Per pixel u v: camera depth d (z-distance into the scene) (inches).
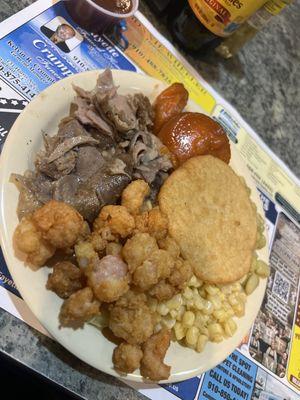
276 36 16.8
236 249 10.1
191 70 13.3
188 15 12.3
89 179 9.0
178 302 8.9
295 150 15.4
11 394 9.4
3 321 7.9
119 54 11.9
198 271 9.4
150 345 8.2
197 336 9.1
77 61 11.0
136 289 8.2
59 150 8.8
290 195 14.6
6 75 9.8
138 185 9.0
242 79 14.8
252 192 11.9
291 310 13.0
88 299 7.6
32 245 7.6
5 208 7.9
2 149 8.5
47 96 9.1
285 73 16.3
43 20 10.8
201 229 9.7
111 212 8.5
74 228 7.8
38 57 10.4
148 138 10.0
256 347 11.7
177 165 10.4
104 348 8.1
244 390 10.9
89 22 11.3
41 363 8.1
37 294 7.7
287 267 13.5
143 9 12.6
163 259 8.2
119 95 9.9
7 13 10.3
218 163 10.7
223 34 12.3
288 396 11.8
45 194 8.6
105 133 9.6
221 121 13.6
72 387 8.3
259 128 14.6
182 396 9.6
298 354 12.6
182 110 11.2
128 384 8.9
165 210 9.4
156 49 12.7
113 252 8.3
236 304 10.0
